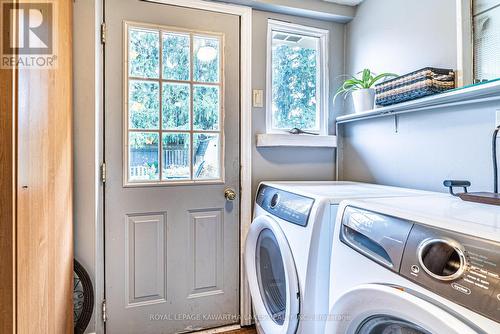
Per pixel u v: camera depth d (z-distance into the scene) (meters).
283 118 1.99
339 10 1.94
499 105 1.12
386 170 1.68
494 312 0.48
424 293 0.60
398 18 1.62
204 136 1.79
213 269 1.81
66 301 1.21
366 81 1.69
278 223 1.28
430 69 1.22
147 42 1.66
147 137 1.67
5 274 0.65
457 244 0.57
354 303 0.77
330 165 2.06
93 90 1.46
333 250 0.93
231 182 1.84
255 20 1.88
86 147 1.44
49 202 0.96
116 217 1.61
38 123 0.84
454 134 1.29
